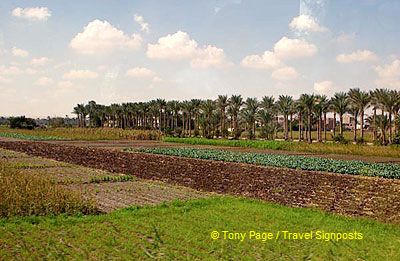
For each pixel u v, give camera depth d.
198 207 19.62
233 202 20.88
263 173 29.91
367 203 21.16
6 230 15.16
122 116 125.50
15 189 18.47
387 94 65.31
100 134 91.25
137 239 14.47
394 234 15.66
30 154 47.91
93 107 131.25
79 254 12.90
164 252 13.22
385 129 65.69
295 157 41.50
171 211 18.64
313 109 78.44
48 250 13.24
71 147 54.47
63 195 18.91
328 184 25.41
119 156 43.56
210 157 40.75
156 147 58.09
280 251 13.43
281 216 17.77
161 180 30.42
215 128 92.75
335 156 48.88
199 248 13.67
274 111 86.06
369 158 46.44
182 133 100.75
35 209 17.52
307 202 22.00
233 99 91.50
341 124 74.94
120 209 19.16
